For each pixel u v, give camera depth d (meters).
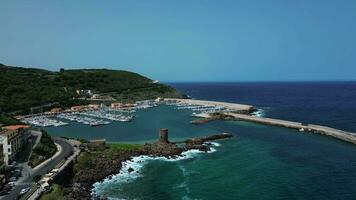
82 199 75.19
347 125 182.25
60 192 75.69
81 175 91.12
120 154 111.62
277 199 76.81
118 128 170.62
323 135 151.75
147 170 99.31
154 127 173.12
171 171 98.19
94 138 143.12
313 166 101.75
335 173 94.75
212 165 103.88
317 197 77.81
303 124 172.50
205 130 164.88
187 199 77.19
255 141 138.88
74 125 181.38
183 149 123.00
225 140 141.38
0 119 129.12
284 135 152.12
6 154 90.50
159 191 82.44
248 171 97.50
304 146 129.25
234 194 80.06
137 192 81.88
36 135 118.75
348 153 117.50
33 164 91.50
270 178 91.19
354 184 85.88
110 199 77.25
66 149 111.12
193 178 91.94
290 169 98.88
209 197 78.31
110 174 95.19
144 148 119.12
